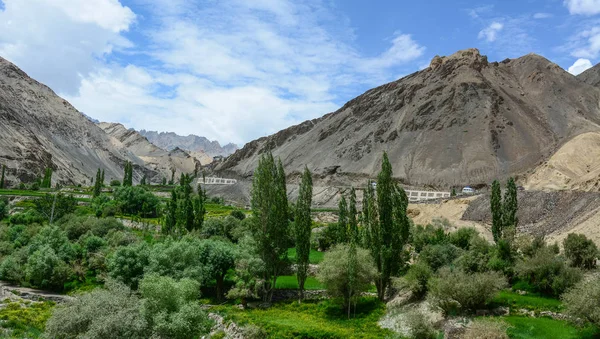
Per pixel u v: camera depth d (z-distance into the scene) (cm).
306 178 6875
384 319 5553
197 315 4766
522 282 5647
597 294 4216
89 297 4650
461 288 5000
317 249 9319
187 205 9919
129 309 4516
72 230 9981
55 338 4384
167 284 4844
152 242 9150
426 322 4834
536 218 10212
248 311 6228
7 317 5691
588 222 8125
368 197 6719
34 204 13588
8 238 9744
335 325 5525
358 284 5925
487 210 11694
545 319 4712
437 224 10562
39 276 7469
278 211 6925
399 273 6531
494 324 4394
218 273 7006
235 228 9844
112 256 7469
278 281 7419
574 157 16862
